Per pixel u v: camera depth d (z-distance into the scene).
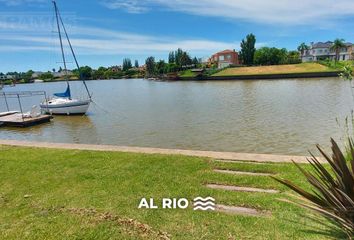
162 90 52.00
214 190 5.05
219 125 17.30
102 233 3.86
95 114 25.45
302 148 11.84
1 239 3.79
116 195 4.98
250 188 5.11
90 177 5.83
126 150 7.78
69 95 27.39
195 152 7.36
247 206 4.45
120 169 6.21
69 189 5.30
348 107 21.41
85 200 4.82
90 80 125.06
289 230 3.69
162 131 16.45
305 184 4.98
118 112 25.77
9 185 5.58
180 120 19.80
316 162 3.05
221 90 44.12
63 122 22.33
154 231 3.86
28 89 73.62
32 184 5.59
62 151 7.88
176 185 5.31
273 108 23.09
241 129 15.89
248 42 93.94
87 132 17.91
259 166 6.07
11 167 6.62
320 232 3.33
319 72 61.34
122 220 4.16
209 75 77.94
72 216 4.31
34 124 21.59
